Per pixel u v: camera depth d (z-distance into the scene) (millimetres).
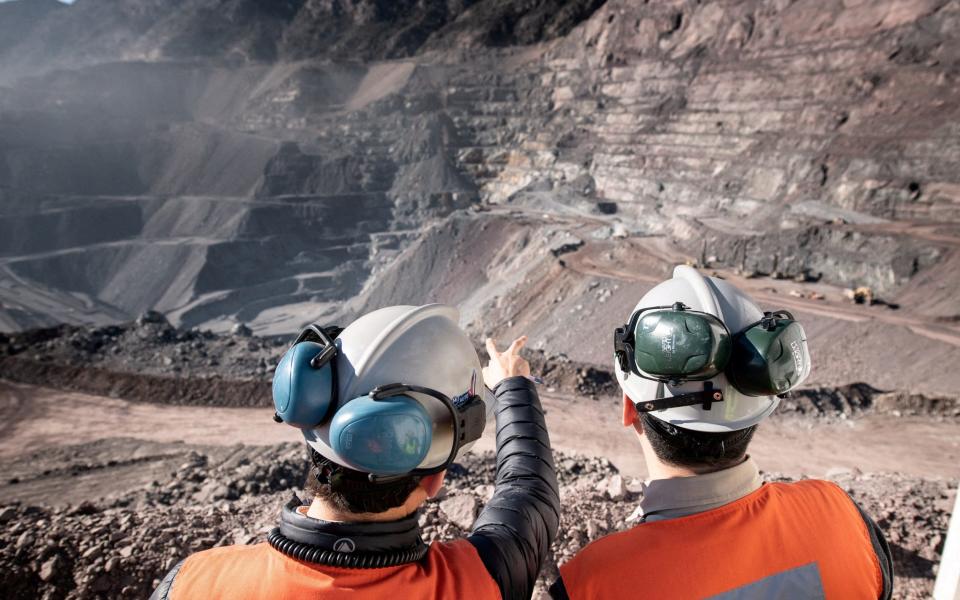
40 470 17672
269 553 1696
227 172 162375
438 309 1940
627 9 142625
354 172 157875
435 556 1723
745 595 1907
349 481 1665
